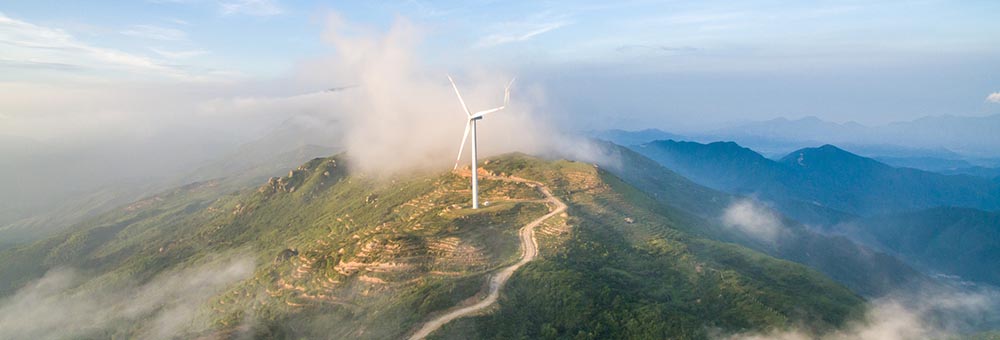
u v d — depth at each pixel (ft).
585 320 522.88
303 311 615.98
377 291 607.78
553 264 618.85
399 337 511.40
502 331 513.45
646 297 564.71
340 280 645.51
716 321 523.29
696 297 570.87
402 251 647.56
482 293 576.20
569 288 558.97
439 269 625.00
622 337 502.79
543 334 513.04
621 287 583.99
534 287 578.66
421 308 545.85
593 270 622.95
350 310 592.60
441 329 510.17
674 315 519.19
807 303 540.11
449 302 555.28
